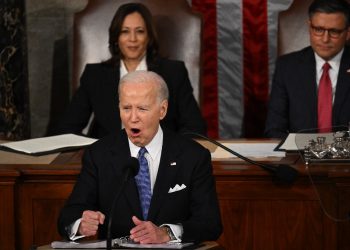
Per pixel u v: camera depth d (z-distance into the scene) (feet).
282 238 39.50
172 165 33.78
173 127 53.78
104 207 33.96
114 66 54.24
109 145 34.53
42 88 68.28
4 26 61.31
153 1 59.82
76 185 34.47
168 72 54.03
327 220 39.04
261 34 65.72
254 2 65.36
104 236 34.04
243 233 39.68
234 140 46.83
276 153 42.29
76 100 54.54
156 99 32.73
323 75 53.42
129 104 32.63
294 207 39.22
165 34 59.67
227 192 39.45
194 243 30.96
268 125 53.83
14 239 39.50
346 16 52.13
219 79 66.49
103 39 59.98
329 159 39.63
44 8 67.41
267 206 39.40
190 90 54.39
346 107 52.85
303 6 60.08
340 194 38.47
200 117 53.78
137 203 33.55
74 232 31.50
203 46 61.16
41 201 39.75
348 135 42.80
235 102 66.74
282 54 60.03
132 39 53.47
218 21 65.72
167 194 33.55
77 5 67.36
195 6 65.62
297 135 45.03
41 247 29.76
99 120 53.57
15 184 39.19
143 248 29.01
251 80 66.39
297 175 38.60
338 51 53.11
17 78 62.75
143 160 33.91
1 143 46.55
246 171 38.88
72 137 46.83
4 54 61.62
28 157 42.19
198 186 33.65
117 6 60.13
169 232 30.81
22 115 63.62
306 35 59.88
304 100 53.52
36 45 67.77
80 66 59.88
